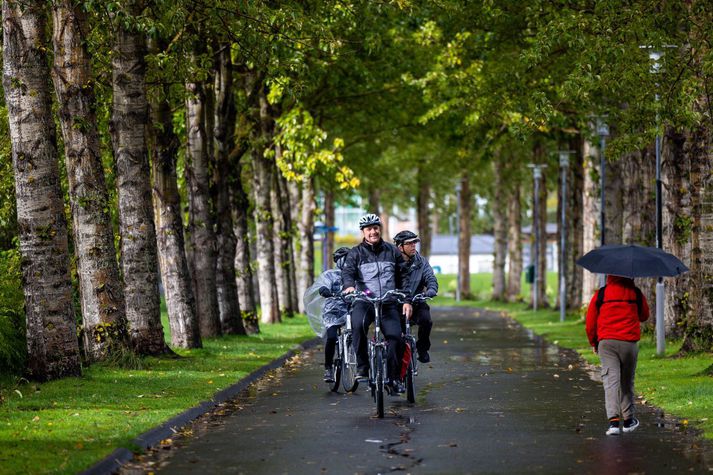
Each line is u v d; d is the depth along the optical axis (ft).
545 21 174.19
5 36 112.78
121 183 147.23
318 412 97.91
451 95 268.62
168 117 169.17
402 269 100.73
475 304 455.63
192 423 90.17
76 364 116.57
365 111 296.71
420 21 260.21
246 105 233.76
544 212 394.93
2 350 115.14
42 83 113.29
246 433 83.92
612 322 83.51
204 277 200.23
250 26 132.98
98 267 132.98
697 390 106.22
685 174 180.96
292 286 336.29
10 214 152.66
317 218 360.89
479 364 156.87
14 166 114.42
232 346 183.11
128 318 148.46
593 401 106.93
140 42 144.56
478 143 286.05
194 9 136.05
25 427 81.71
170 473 66.74
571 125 288.51
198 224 199.00
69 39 129.08
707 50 130.00
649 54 140.05
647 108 139.03
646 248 84.23
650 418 91.91
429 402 106.11
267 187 274.36
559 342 207.21
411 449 75.61
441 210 616.39
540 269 394.32
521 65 207.62
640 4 140.46
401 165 420.36
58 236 114.83
